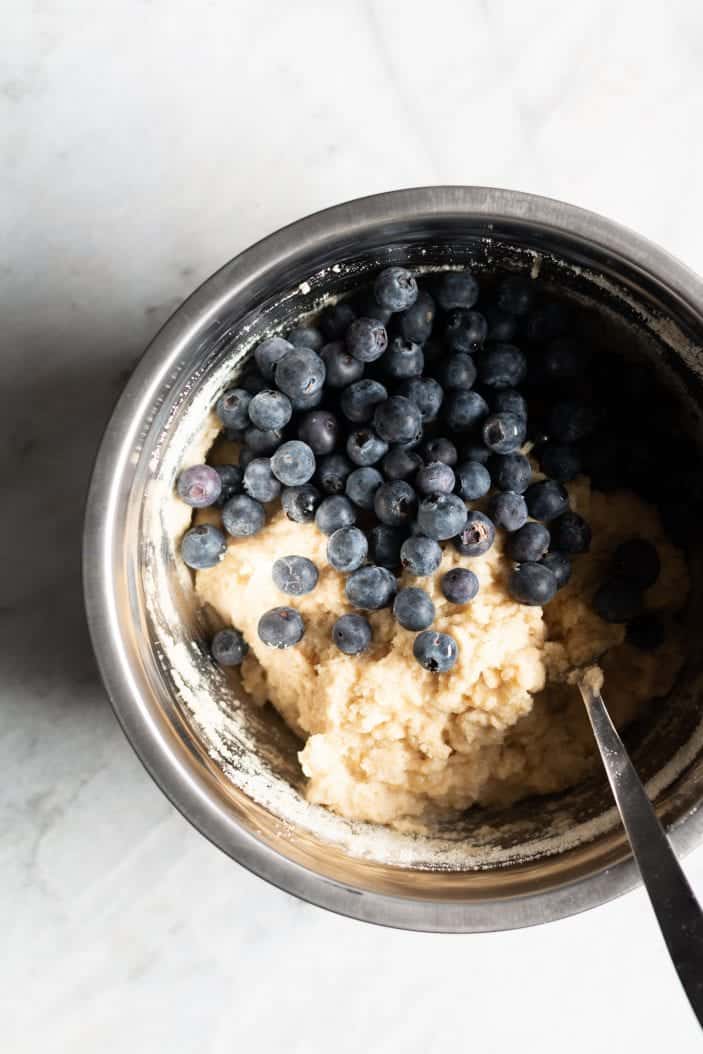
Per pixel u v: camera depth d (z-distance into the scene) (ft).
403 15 1.74
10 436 1.74
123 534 1.37
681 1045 1.72
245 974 1.74
